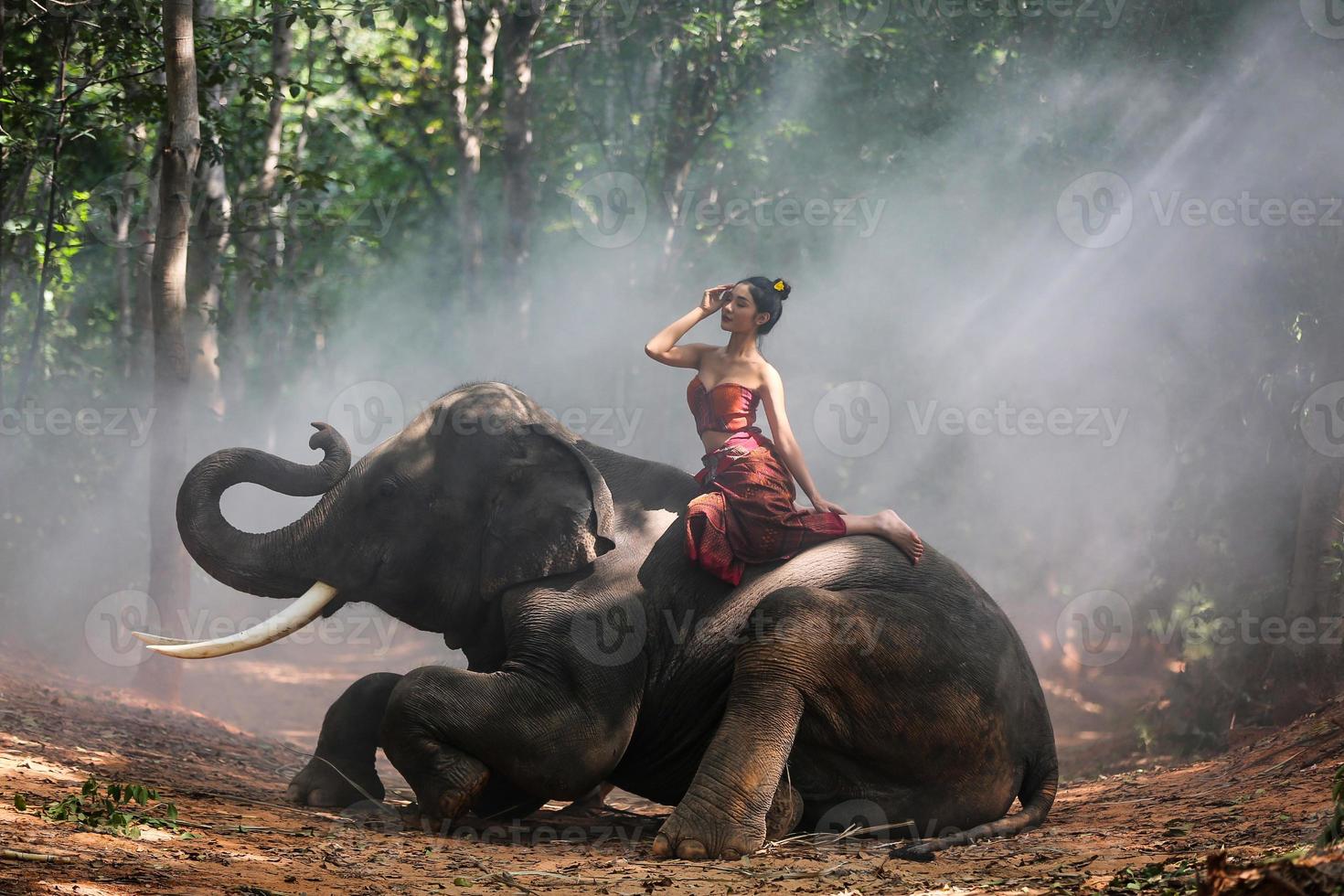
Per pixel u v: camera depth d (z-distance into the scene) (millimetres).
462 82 19797
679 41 18875
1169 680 14664
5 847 4312
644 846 5879
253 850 4969
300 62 22297
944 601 6336
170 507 10781
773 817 5902
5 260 14094
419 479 6789
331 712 6879
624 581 6410
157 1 12539
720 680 6223
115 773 6590
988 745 6176
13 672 10242
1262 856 4730
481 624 6801
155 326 10711
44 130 13211
